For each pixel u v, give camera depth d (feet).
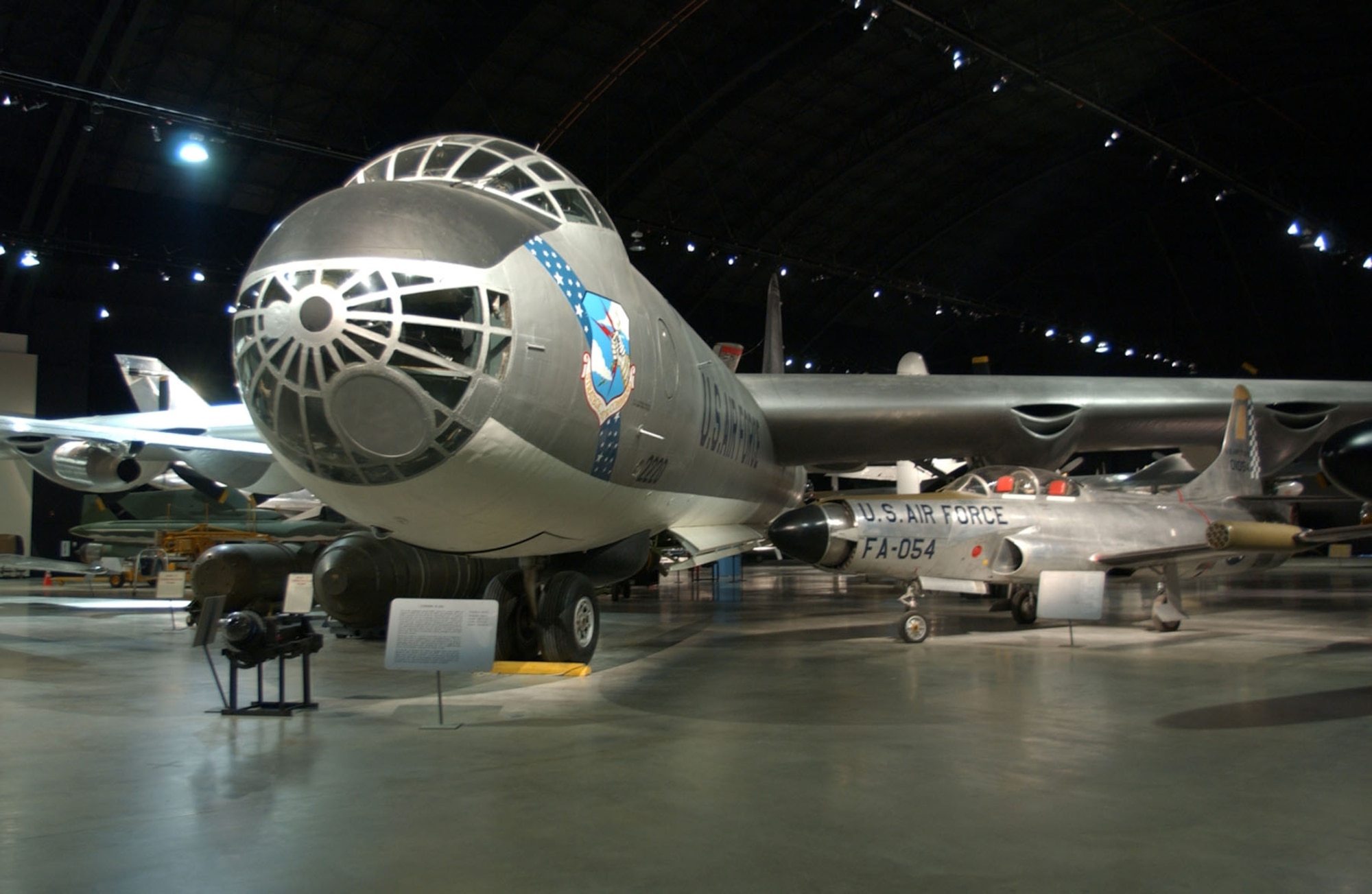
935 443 47.75
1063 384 49.26
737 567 84.99
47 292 105.50
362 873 11.86
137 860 12.39
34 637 42.75
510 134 94.43
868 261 132.36
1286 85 106.01
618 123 98.17
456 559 39.22
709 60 92.58
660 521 32.14
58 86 68.90
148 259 94.68
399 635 21.45
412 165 25.38
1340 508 61.16
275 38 77.15
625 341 25.13
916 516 35.60
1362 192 124.16
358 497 22.00
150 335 115.85
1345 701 23.73
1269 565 46.44
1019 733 20.02
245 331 20.83
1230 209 135.23
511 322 21.15
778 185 113.70
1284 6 92.38
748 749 18.71
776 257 113.50
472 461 21.33
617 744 19.19
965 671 29.22
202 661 33.96
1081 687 26.02
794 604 62.13
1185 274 148.46
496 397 20.93
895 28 90.17
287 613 24.86
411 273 20.12
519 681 27.99
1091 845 12.77
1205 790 15.42
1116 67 104.01
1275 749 18.47
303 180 95.20
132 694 26.20
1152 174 128.47
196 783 16.34
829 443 46.65
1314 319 144.25
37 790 15.96
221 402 124.06
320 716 22.59
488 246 21.34
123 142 84.43
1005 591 48.01
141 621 51.24
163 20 72.64
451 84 85.97
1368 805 14.57
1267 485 52.01
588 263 24.50
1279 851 12.47
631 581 71.61
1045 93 106.93
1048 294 154.30
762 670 29.76
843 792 15.47
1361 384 51.65
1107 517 38.93
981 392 47.55
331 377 19.89
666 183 108.27
